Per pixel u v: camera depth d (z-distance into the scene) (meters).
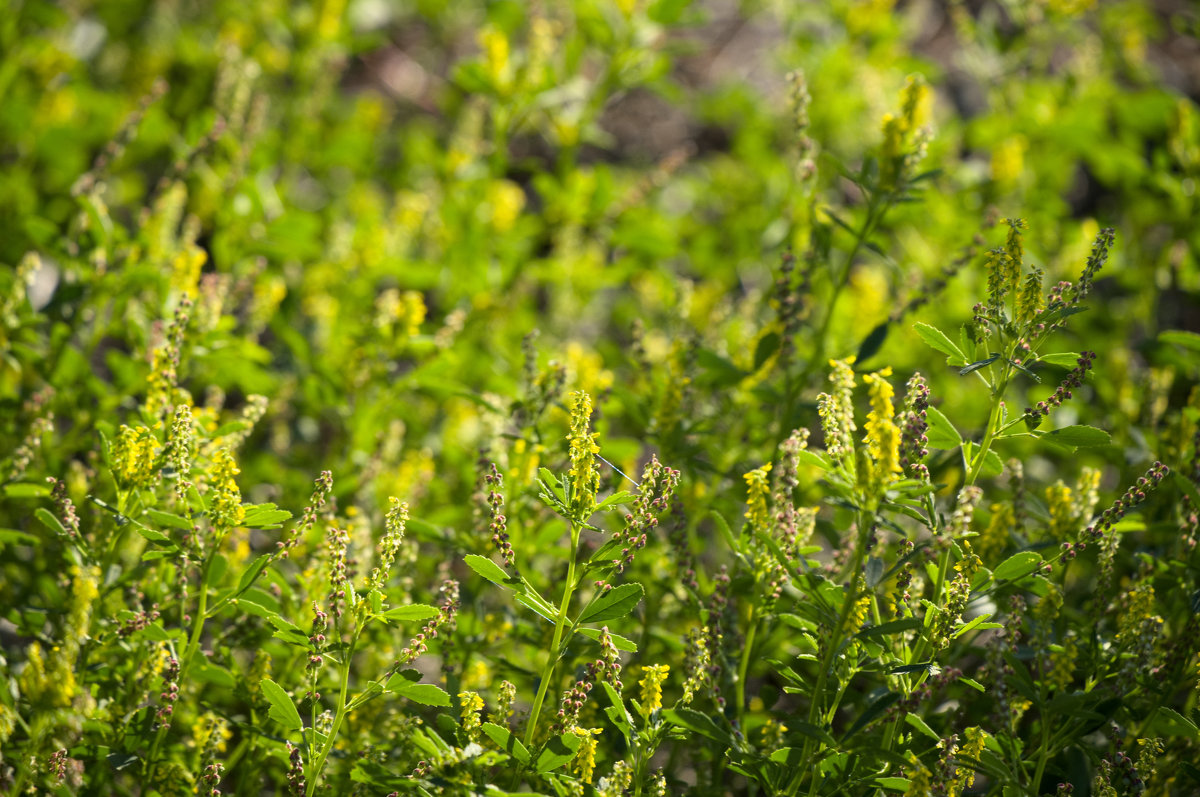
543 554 2.84
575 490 1.97
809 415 3.03
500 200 4.19
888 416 1.85
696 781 2.48
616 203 4.51
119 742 2.14
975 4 6.72
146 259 3.23
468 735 2.00
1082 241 4.02
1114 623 2.60
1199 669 2.18
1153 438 2.93
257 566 2.08
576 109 4.48
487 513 2.64
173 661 2.07
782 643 2.71
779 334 2.90
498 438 2.75
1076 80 4.59
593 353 4.21
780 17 6.02
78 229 3.23
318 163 4.84
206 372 3.46
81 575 2.15
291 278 4.35
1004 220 2.07
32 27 5.16
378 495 3.34
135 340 2.92
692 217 5.45
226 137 3.85
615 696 1.97
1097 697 2.06
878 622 2.00
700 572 2.79
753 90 5.97
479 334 4.04
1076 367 2.00
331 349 3.76
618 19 4.26
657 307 4.77
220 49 5.14
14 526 3.16
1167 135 4.65
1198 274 3.89
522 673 2.50
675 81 6.94
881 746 2.06
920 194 3.00
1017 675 2.11
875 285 3.92
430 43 6.81
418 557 3.08
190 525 2.09
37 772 1.99
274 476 3.48
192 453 2.26
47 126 4.66
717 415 3.21
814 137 5.08
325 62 5.19
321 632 1.97
